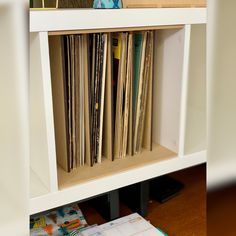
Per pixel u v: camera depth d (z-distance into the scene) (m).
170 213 0.93
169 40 0.80
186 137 0.87
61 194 0.70
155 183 1.03
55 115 0.77
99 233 0.79
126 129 0.82
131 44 0.75
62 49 0.67
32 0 0.70
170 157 0.83
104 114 0.80
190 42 0.78
